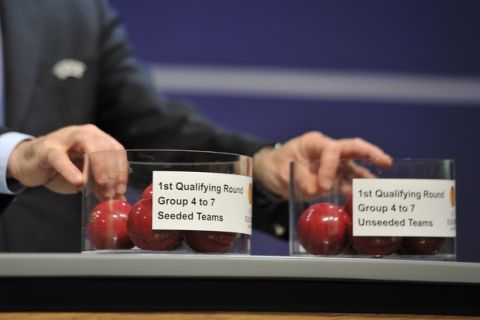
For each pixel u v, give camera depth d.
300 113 3.88
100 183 1.28
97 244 1.27
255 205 1.94
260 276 1.08
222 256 1.08
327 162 1.41
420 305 1.14
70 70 2.60
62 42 2.62
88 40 2.67
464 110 3.97
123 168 1.26
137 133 2.72
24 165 1.58
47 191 2.48
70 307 1.06
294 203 1.45
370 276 1.11
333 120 3.89
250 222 1.30
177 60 3.85
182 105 2.76
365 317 1.12
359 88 3.91
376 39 3.92
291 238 1.46
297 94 3.88
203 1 3.86
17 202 2.44
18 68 2.52
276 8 3.88
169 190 1.24
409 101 3.94
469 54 3.97
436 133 3.95
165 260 1.06
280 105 3.87
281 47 3.88
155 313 1.08
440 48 3.96
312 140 1.85
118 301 1.07
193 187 1.24
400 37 3.94
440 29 3.96
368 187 1.36
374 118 3.92
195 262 1.07
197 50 3.86
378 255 1.36
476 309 1.16
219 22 3.86
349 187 1.40
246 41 3.87
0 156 1.61
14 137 1.64
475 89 3.97
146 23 3.84
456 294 1.15
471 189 3.97
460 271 1.14
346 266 1.10
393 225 1.35
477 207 3.96
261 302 1.09
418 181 1.36
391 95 3.93
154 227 1.22
